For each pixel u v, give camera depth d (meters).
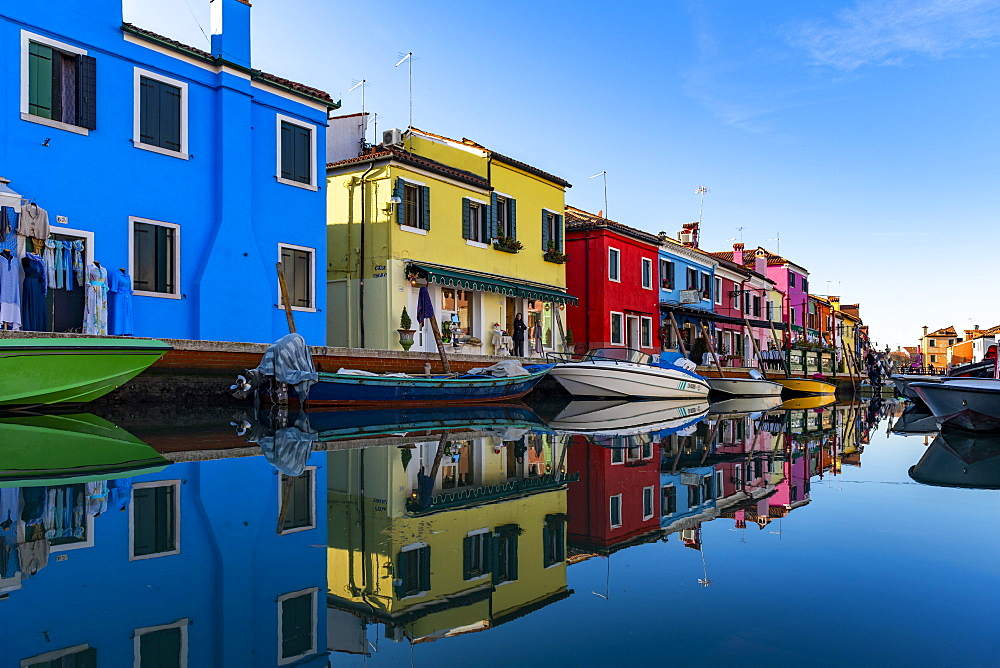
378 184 20.44
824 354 51.38
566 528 4.54
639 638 2.60
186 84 15.71
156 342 11.64
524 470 7.00
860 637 2.61
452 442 9.27
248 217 16.55
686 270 36.19
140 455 7.17
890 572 3.52
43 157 13.30
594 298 29.59
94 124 14.02
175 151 15.45
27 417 10.52
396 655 2.41
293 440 8.97
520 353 24.41
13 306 11.79
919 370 60.12
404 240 20.52
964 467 8.07
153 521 4.31
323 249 18.72
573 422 13.38
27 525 4.12
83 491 5.20
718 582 3.35
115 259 14.32
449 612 2.88
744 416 16.86
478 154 23.95
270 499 5.12
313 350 14.91
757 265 47.97
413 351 19.31
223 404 13.46
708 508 5.32
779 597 3.10
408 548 3.86
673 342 34.19
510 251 24.69
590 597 3.09
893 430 13.84
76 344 10.65
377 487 5.78
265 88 17.38
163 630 2.54
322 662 2.31
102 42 14.22
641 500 5.57
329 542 3.93
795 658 2.39
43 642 2.38
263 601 2.93
